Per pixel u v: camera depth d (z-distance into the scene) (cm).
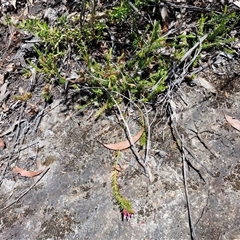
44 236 55
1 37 79
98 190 58
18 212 58
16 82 72
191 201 55
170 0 71
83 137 63
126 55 69
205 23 67
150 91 64
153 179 57
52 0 80
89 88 66
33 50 74
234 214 53
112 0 74
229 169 56
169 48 67
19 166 62
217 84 64
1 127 67
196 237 52
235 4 70
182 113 62
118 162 59
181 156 58
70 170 60
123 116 63
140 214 55
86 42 71
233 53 67
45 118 66
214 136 60
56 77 69
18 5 82
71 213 56
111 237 54
